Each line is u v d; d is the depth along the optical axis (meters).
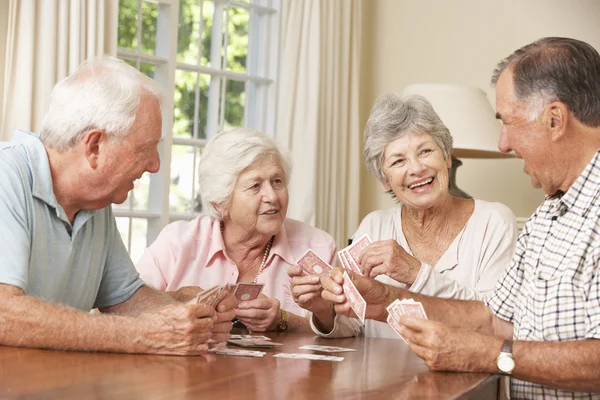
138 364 1.86
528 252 2.32
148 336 2.04
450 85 4.68
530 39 5.55
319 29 5.62
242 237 3.20
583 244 2.11
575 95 2.12
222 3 5.50
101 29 4.29
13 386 1.48
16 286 2.05
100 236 2.58
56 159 2.26
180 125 5.26
